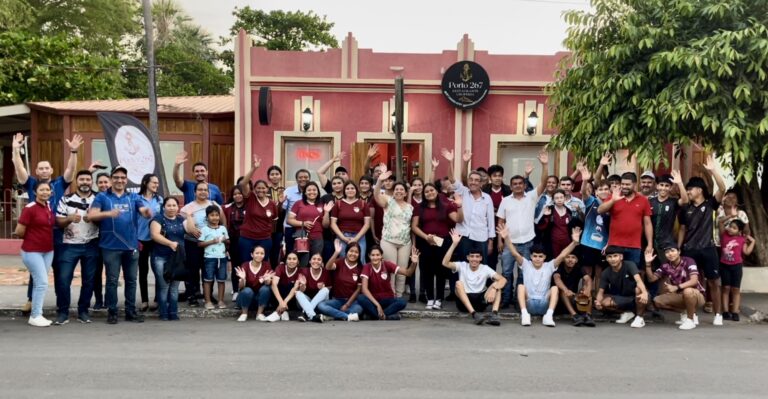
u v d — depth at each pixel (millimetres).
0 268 12656
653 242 9117
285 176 14391
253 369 6066
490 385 5621
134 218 8430
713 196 9016
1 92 20500
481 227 9492
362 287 8703
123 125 11023
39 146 15930
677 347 7188
